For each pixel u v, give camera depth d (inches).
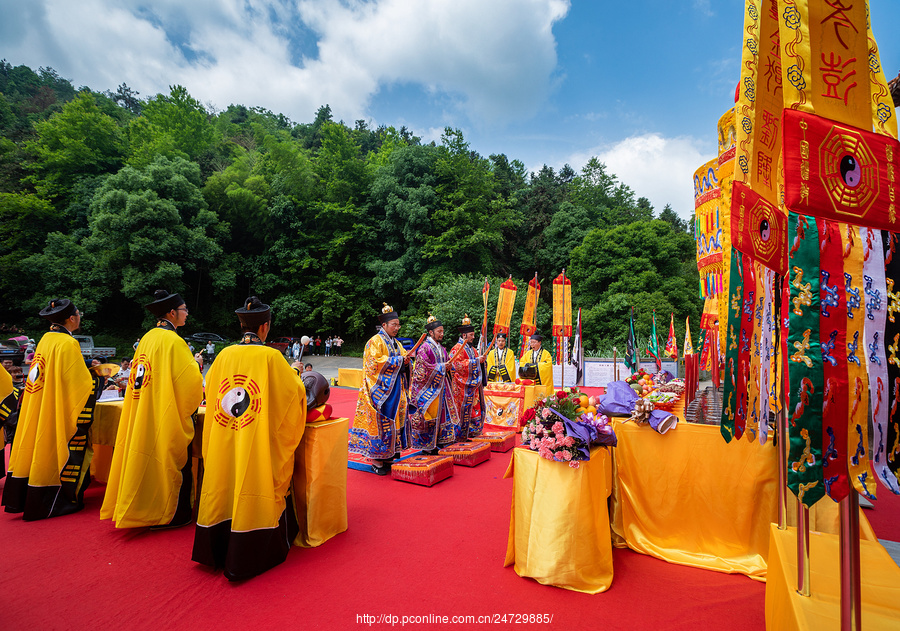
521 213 1341.0
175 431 138.6
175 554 127.1
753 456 120.6
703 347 176.4
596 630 92.9
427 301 1006.4
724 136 117.0
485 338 359.6
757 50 67.6
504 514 159.9
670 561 122.8
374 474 210.7
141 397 136.0
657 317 911.7
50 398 154.9
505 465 229.3
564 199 1573.6
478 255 1220.5
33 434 155.9
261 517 115.6
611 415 141.1
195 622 95.7
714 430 125.9
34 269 967.0
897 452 51.0
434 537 140.1
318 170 1342.3
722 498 123.5
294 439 127.7
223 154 1579.7
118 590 108.2
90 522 150.1
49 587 109.6
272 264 1250.0
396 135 1808.6
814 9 55.4
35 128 1430.9
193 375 142.9
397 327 219.8
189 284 1205.1
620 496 134.6
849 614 57.2
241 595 106.3
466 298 930.7
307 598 105.2
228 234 1178.6
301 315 1200.8
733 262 70.4
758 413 76.0
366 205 1284.4
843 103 55.2
